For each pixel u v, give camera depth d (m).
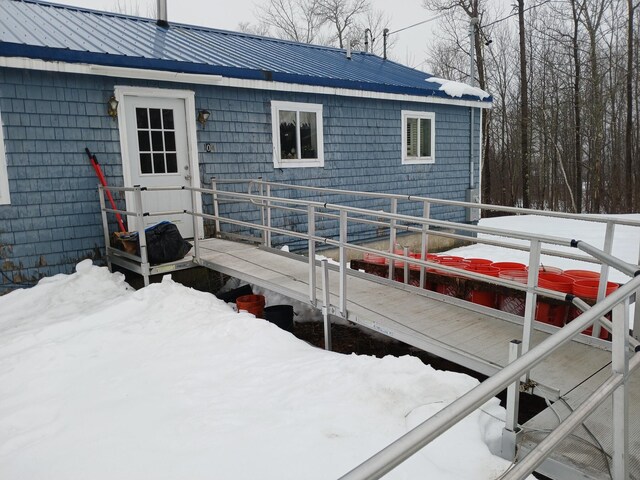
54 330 4.20
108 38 6.69
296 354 3.66
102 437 2.66
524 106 18.91
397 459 1.12
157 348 3.84
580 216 3.51
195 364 3.54
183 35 8.55
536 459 1.55
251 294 5.59
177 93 6.54
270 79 6.97
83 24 7.32
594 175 20.64
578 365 3.06
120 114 6.10
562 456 2.20
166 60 6.00
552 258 8.91
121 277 5.72
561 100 23.09
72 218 5.91
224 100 7.00
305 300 4.46
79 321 4.34
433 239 10.12
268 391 3.11
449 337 3.47
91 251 6.07
